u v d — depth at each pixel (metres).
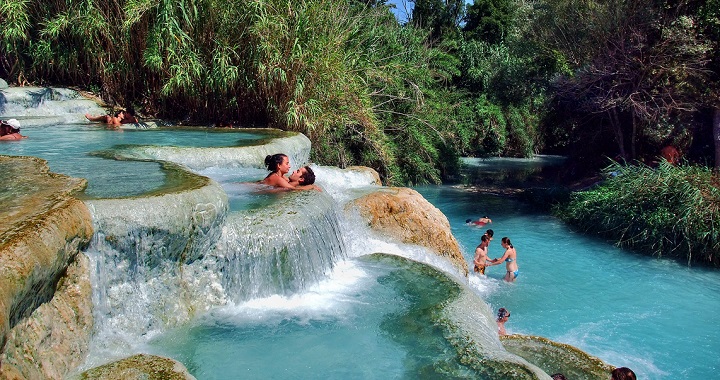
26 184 5.16
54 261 3.71
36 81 14.58
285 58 13.20
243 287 5.71
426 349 4.89
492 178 22.16
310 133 13.80
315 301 5.95
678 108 14.14
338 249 7.21
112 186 5.61
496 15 33.59
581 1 16.53
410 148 19.23
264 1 12.84
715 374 6.53
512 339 6.27
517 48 18.89
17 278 3.19
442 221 9.14
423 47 23.17
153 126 13.16
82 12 13.48
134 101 14.39
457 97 26.28
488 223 13.87
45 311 3.71
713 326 7.92
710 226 10.76
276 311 5.64
